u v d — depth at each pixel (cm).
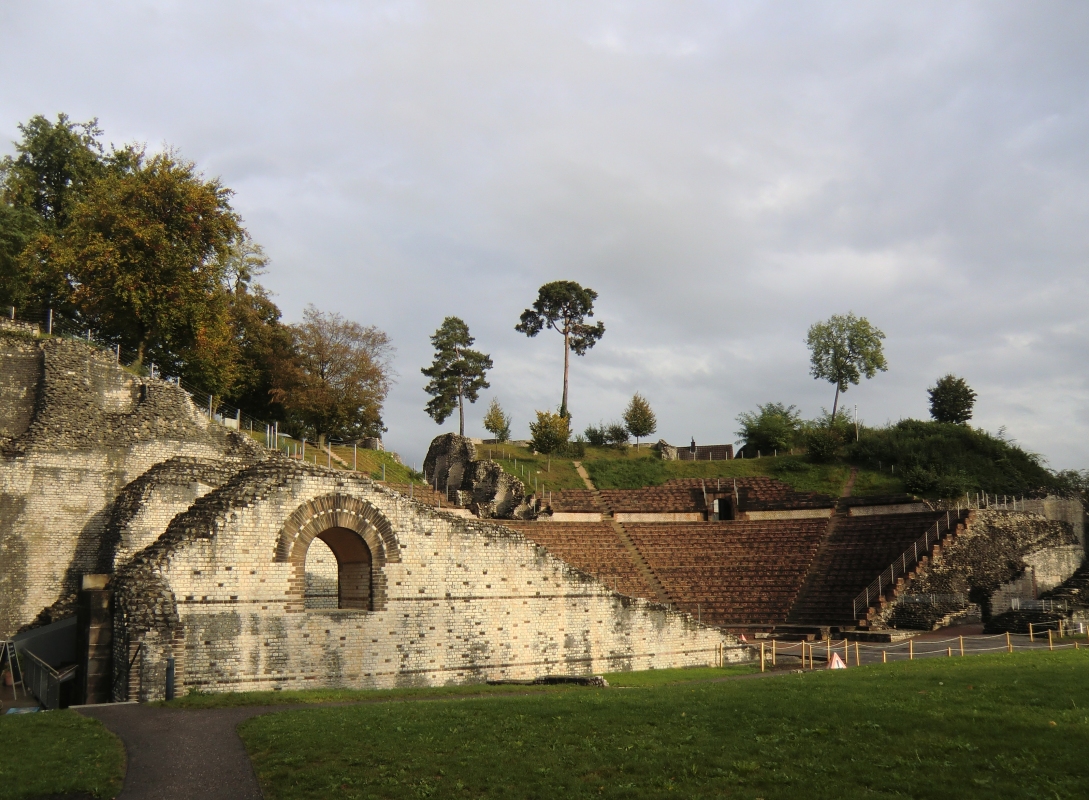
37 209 6288
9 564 4188
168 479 4003
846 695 2233
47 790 1702
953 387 10319
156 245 5372
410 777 1686
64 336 5050
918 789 1416
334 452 7100
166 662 2927
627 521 7925
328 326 7281
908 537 6091
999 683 2286
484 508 7856
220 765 1881
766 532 6925
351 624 3444
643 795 1502
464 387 12519
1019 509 6838
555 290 12175
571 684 3347
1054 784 1394
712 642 4434
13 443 4325
